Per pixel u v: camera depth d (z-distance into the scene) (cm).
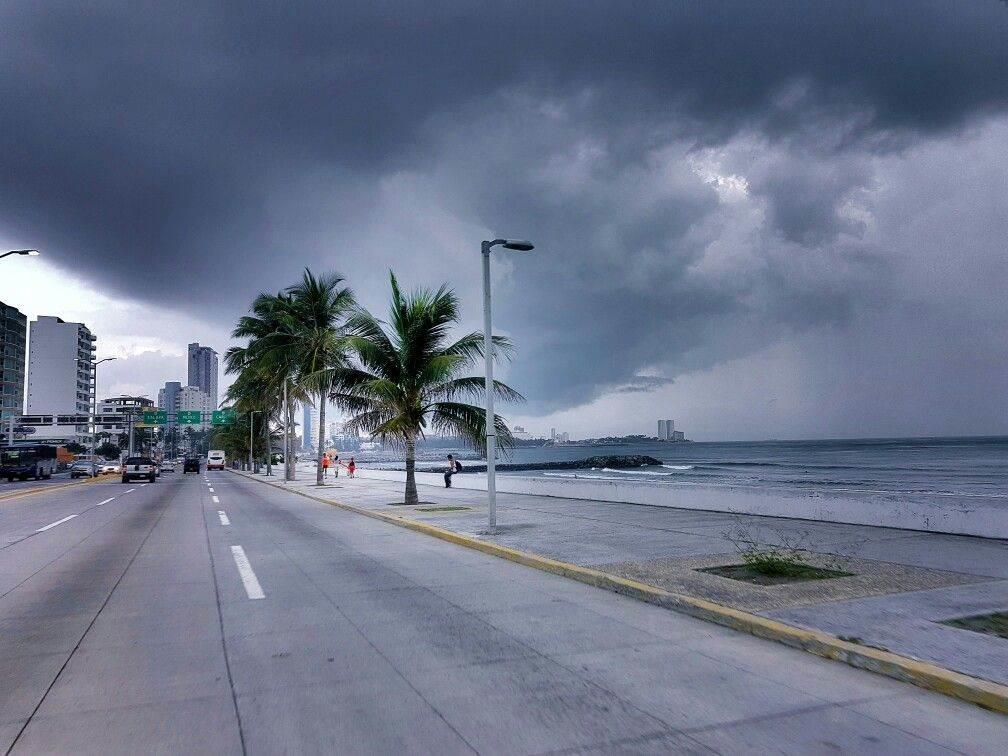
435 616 698
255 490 3284
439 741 399
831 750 385
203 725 425
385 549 1191
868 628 594
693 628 645
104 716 440
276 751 388
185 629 654
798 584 780
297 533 1439
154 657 566
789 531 1228
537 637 617
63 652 583
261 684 498
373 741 400
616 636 620
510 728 417
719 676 509
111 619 698
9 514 1944
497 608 732
